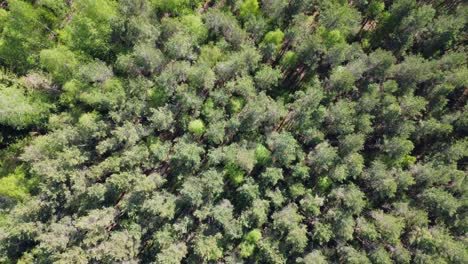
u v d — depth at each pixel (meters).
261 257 54.44
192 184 53.09
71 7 59.44
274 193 54.53
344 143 54.81
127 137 53.88
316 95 53.81
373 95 55.09
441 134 57.75
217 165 57.28
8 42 54.34
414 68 55.00
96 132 53.59
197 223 56.94
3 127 59.09
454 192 55.97
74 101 56.34
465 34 59.81
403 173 54.66
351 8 58.22
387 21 59.62
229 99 57.16
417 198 56.56
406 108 55.47
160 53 54.88
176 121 57.62
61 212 54.75
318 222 53.50
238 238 55.75
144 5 55.50
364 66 56.50
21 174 54.28
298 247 52.53
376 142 58.53
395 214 55.31
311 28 60.78
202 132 57.16
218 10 57.06
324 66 61.25
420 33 60.03
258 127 58.84
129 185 53.34
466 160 58.69
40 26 56.16
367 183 56.78
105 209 52.53
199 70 53.22
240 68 55.91
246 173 56.94
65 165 51.88
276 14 57.94
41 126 58.84
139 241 53.44
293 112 58.12
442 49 60.50
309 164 56.47
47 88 55.81
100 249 49.78
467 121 55.75
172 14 59.38
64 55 52.84
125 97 54.69
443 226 54.75
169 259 49.69
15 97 52.47
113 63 57.78
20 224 50.44
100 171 53.00
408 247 54.69
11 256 53.44
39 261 50.94
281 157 54.59
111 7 54.66
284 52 61.31
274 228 53.25
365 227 52.97
